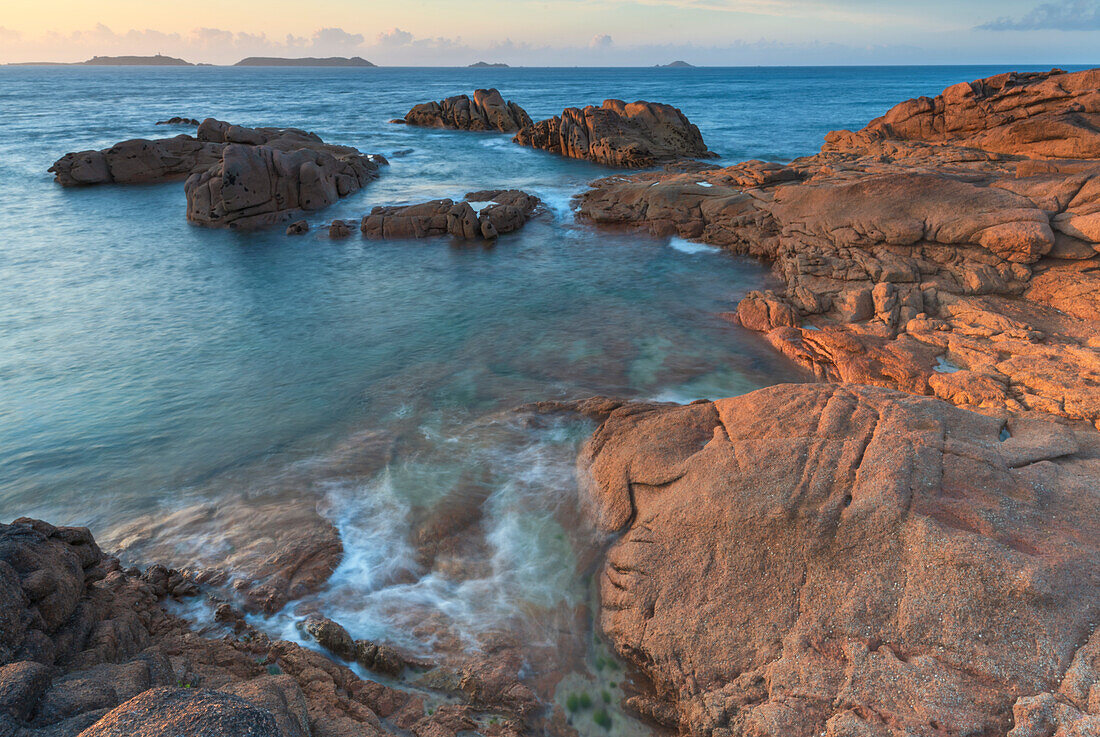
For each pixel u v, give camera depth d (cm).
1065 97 2934
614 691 773
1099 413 1178
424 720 706
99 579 782
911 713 618
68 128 7344
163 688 458
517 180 4359
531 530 1022
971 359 1469
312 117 8919
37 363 1705
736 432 1030
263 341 1852
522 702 745
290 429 1365
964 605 686
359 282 2397
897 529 768
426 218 3061
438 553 984
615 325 1930
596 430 1239
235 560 965
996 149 2959
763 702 677
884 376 1462
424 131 7375
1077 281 1706
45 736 450
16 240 2980
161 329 1947
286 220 3356
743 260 2517
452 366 1662
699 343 1788
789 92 14038
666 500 936
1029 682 619
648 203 3042
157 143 4606
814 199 2286
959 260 1884
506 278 2411
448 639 834
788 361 1667
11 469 1234
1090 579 686
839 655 688
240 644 794
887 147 3441
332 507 1091
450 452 1245
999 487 827
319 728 625
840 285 1914
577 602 891
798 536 798
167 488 1167
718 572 806
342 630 820
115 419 1419
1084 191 1825
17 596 579
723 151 5319
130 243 2959
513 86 19050
